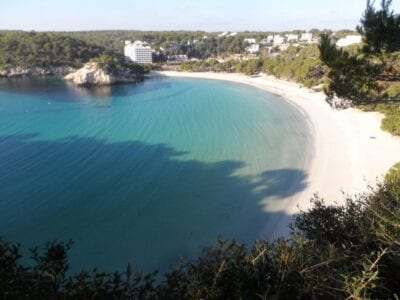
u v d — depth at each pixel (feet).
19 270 20.10
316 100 279.69
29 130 200.85
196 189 117.19
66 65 523.29
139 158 149.48
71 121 226.17
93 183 123.44
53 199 111.34
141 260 80.79
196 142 173.17
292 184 117.29
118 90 380.58
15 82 424.05
